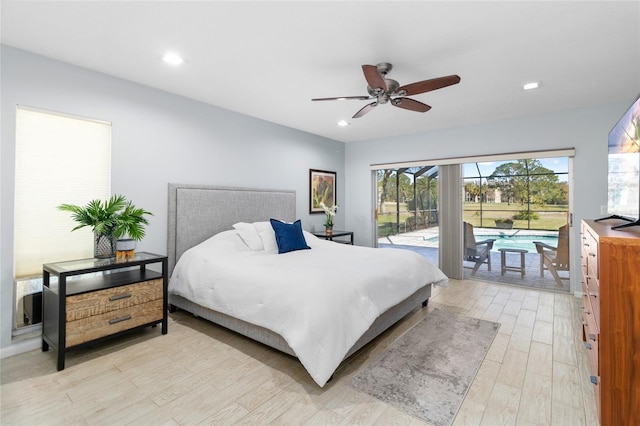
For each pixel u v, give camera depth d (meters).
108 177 2.89
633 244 1.29
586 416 1.69
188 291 2.92
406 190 5.54
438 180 4.89
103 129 2.85
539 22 1.97
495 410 1.75
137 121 3.06
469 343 2.58
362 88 3.15
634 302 1.29
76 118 2.68
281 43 2.26
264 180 4.40
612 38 2.16
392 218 5.66
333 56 2.45
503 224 4.52
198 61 2.56
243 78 2.91
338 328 2.01
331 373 1.88
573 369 2.17
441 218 4.86
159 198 3.24
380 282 2.53
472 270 4.81
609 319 1.34
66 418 1.67
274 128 4.54
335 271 2.43
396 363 2.27
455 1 1.77
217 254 3.03
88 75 2.73
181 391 1.92
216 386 1.98
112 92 2.88
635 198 1.66
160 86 3.13
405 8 1.84
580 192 3.78
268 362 2.28
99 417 1.68
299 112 4.00
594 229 1.69
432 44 2.26
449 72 2.72
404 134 5.22
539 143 4.02
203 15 1.93
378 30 2.08
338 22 1.99
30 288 2.52
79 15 1.94
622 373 1.32
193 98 3.49
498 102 3.54
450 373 2.13
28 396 1.86
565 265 4.02
